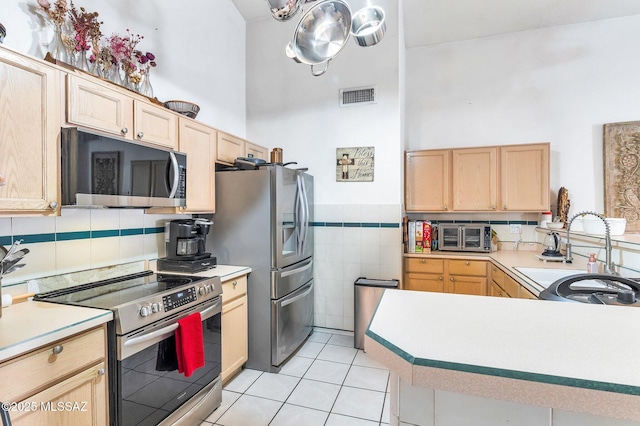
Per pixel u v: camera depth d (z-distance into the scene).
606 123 3.53
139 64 2.30
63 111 1.48
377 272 3.22
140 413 1.53
